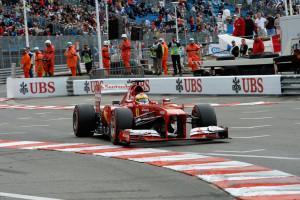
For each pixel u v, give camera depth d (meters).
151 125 45.44
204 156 38.56
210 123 44.53
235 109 70.12
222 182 30.66
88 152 42.41
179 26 160.00
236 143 44.41
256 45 102.94
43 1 147.38
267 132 49.97
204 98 84.81
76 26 149.62
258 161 36.47
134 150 42.16
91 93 101.56
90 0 160.25
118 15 157.75
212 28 174.38
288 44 99.19
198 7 178.38
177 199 27.78
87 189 30.48
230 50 114.06
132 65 113.88
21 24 139.00
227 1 187.88
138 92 47.66
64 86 104.81
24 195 29.38
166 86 93.31
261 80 81.94
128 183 31.67
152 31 151.50
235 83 84.81
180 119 43.50
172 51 111.94
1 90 118.31
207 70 107.50
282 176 31.59
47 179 33.59
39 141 50.81
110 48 130.50
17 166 38.50
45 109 83.31
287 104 71.06
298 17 97.69
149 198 28.16
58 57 141.00
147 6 170.12
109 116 46.81
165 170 34.72
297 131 49.44
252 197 27.39
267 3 186.12
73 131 56.88
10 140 52.69
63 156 41.75
